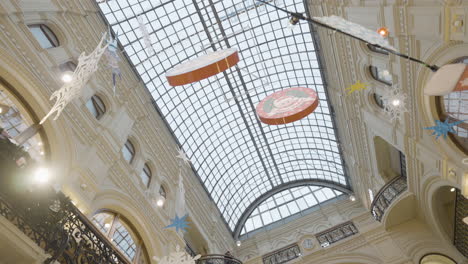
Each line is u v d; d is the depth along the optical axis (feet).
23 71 31.73
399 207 58.70
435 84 15.87
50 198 21.83
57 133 34.30
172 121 81.87
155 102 72.84
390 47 18.45
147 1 65.92
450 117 34.91
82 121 39.93
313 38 76.07
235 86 91.56
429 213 53.42
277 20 78.43
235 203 116.78
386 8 37.65
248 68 87.97
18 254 18.21
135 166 52.49
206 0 71.67
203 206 82.38
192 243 74.49
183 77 29.27
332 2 54.49
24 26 34.81
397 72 41.91
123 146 50.85
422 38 33.65
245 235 105.19
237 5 74.43
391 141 52.16
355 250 63.67
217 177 106.22
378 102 54.60
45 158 32.86
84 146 39.40
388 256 59.36
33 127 32.76
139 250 44.62
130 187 47.11
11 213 19.15
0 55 29.94
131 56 67.67
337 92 73.56
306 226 90.79
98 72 48.88
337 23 19.76
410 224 61.46
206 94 87.66
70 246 22.84
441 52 31.45
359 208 89.30
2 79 30.83
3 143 20.10
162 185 63.05
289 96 38.45
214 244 79.25
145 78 71.41
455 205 48.73
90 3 52.54
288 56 86.17
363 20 44.45
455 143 36.35
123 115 52.54
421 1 31.81
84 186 35.78
